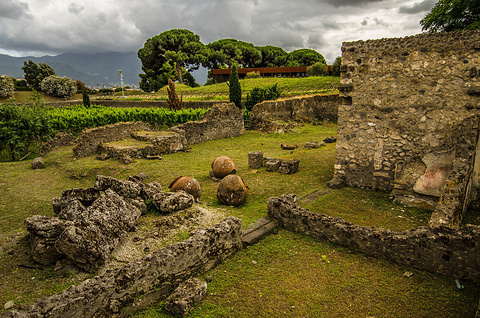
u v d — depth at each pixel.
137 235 6.78
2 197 11.45
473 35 8.67
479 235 5.31
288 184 11.96
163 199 7.94
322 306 4.90
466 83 8.92
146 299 4.89
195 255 5.61
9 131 20.41
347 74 10.98
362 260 6.31
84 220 6.00
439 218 7.20
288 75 61.22
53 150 19.59
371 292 5.26
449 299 5.05
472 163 8.83
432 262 5.79
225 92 48.69
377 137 10.71
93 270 5.61
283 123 28.75
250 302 4.99
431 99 9.55
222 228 6.29
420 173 9.97
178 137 19.28
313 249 6.76
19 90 65.88
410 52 9.73
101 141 18.78
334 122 32.78
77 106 45.66
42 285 5.27
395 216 8.77
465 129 9.09
